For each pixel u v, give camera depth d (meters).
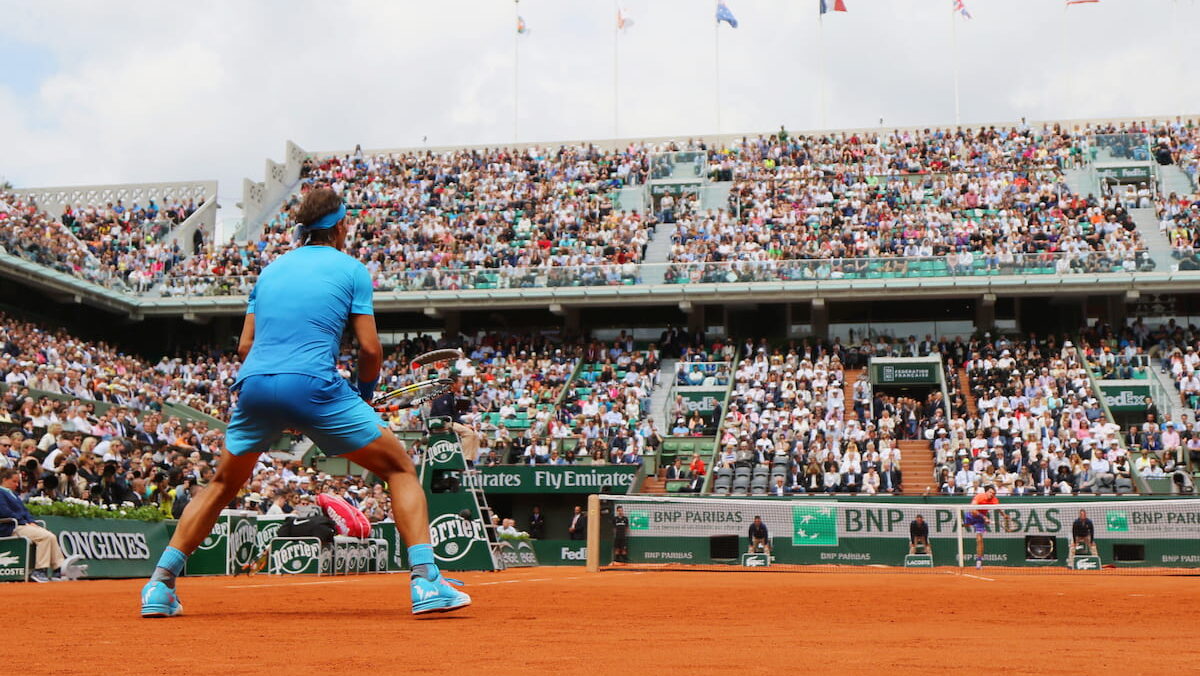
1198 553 22.80
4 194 39.91
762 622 5.87
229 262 40.94
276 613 6.15
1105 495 26.25
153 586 5.73
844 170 43.00
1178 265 34.56
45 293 36.78
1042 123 45.31
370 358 5.61
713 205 42.22
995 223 38.41
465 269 38.09
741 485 30.45
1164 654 4.09
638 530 24.39
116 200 45.09
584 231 40.78
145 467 20.30
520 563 24.61
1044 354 35.59
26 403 23.25
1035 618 6.55
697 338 37.91
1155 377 33.22
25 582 13.13
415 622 5.39
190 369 37.75
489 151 48.56
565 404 34.84
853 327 39.03
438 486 17.86
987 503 24.05
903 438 32.44
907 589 11.27
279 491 21.92
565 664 3.66
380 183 45.56
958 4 46.44
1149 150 40.78
